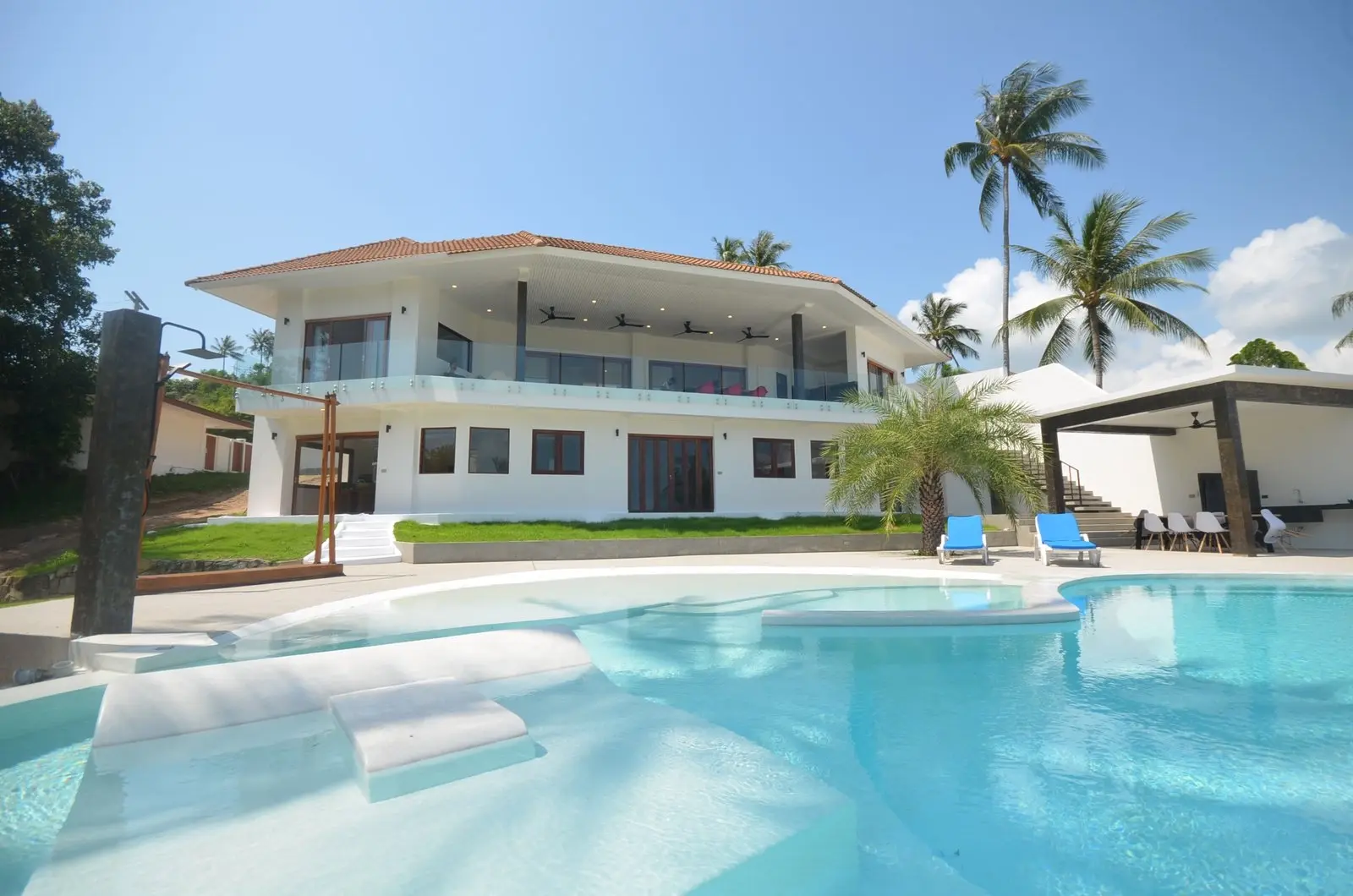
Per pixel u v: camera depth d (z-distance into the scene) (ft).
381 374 56.95
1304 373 43.34
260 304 65.05
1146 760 10.78
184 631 19.33
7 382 68.13
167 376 23.62
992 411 48.96
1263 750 11.12
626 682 15.90
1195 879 7.25
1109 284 88.33
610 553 47.91
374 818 8.00
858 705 13.98
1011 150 95.45
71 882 6.70
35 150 70.23
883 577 35.01
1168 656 18.11
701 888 6.41
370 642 19.29
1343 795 9.36
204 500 79.46
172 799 8.72
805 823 7.73
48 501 70.54
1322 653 18.16
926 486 50.26
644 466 64.80
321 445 63.16
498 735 10.56
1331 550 47.57
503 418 59.41
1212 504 57.52
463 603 27.27
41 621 20.84
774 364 88.43
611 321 75.82
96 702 13.73
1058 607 23.32
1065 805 9.16
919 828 8.54
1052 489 57.77
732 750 10.48
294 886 6.50
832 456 57.62
